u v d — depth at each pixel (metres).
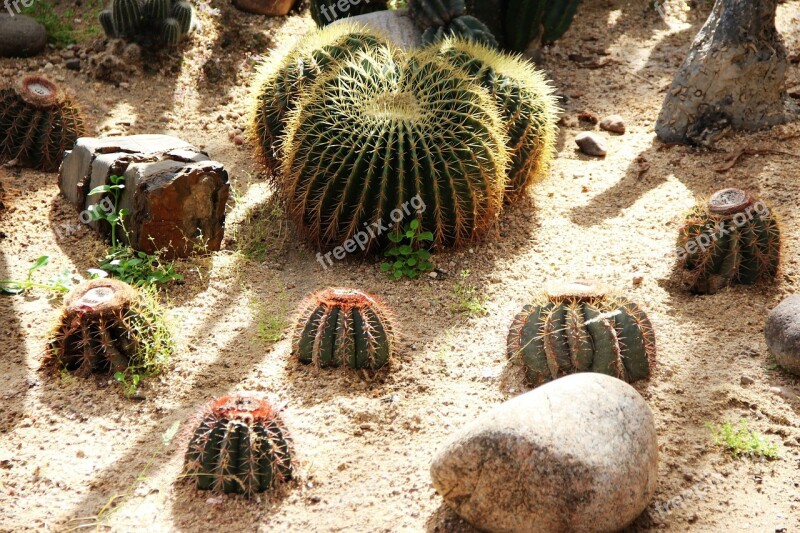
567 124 7.01
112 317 4.15
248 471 3.43
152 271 5.01
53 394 4.11
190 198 5.11
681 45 8.37
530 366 4.05
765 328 4.21
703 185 5.89
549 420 3.09
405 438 3.83
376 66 5.23
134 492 3.51
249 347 4.48
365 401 4.03
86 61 7.65
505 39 7.76
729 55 6.17
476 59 5.57
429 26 7.17
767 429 3.78
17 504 3.45
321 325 4.19
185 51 7.82
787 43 7.98
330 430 3.87
